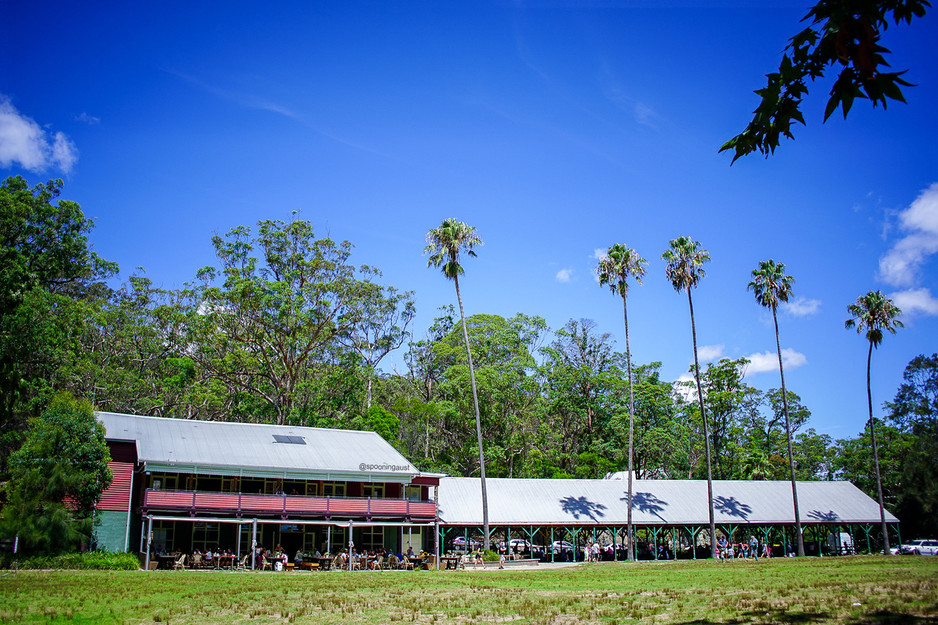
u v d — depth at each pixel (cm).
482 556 4462
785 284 5862
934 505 5838
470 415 6531
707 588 2417
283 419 6375
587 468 7025
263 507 3897
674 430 7125
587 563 4606
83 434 3444
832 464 8094
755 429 8175
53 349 4619
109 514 3762
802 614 1617
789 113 620
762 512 5578
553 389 7494
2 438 4338
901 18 568
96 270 5453
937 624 1411
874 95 557
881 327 5953
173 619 1736
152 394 6241
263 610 1900
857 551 6153
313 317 6481
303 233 6819
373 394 7400
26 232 4888
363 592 2408
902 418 7150
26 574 2905
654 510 5319
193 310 6366
